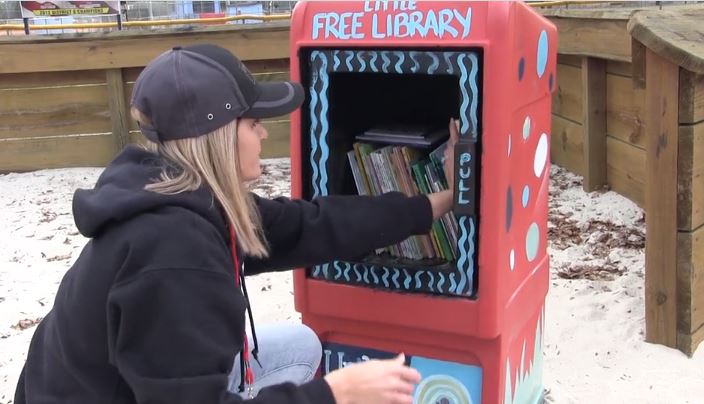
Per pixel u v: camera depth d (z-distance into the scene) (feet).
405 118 7.15
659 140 8.95
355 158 6.47
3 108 20.68
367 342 6.52
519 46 5.76
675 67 8.55
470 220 5.82
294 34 6.06
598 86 15.92
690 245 9.00
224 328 4.44
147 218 4.45
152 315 4.30
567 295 11.24
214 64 4.77
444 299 5.98
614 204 15.38
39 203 18.07
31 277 13.15
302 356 6.33
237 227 4.76
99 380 4.62
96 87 20.79
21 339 10.63
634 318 10.32
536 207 6.92
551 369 9.22
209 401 4.26
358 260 6.31
